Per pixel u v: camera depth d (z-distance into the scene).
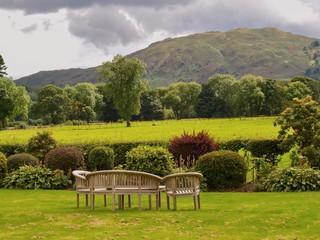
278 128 50.88
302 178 17.36
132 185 13.30
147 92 116.44
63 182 21.05
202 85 125.31
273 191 17.66
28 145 25.50
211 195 17.19
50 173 21.19
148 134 50.12
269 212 12.29
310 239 9.33
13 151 26.78
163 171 20.09
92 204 13.56
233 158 18.94
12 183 21.00
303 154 19.97
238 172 18.88
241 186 19.12
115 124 79.00
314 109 20.83
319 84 106.38
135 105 77.94
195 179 13.34
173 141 22.83
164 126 66.25
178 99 126.25
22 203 15.54
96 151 23.62
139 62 78.38
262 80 103.25
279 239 9.37
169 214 12.41
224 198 16.08
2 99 85.19
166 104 127.38
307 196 15.40
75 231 10.45
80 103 110.81
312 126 20.84
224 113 111.50
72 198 16.95
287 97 94.50
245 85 101.94
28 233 10.28
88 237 9.77
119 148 25.23
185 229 10.50
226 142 23.42
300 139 20.91
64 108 109.88
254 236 9.68
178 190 13.31
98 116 122.88
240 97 102.06
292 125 20.98
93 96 114.75
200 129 55.09
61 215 12.53
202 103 113.50
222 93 115.31
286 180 17.62
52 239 9.63
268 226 10.63
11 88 96.00
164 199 16.33
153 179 13.38
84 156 25.00
